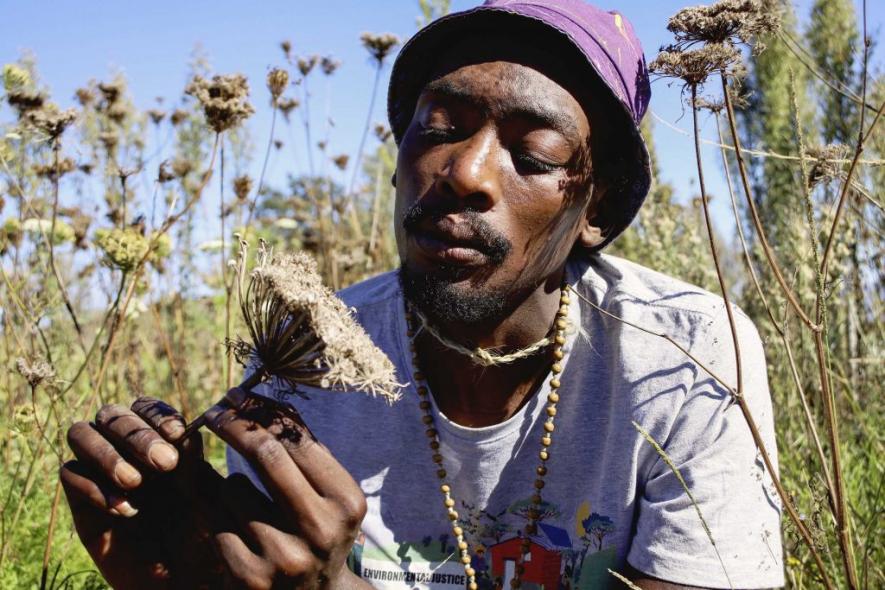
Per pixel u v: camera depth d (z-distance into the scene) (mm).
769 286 1135
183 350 1612
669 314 666
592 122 622
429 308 606
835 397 1097
